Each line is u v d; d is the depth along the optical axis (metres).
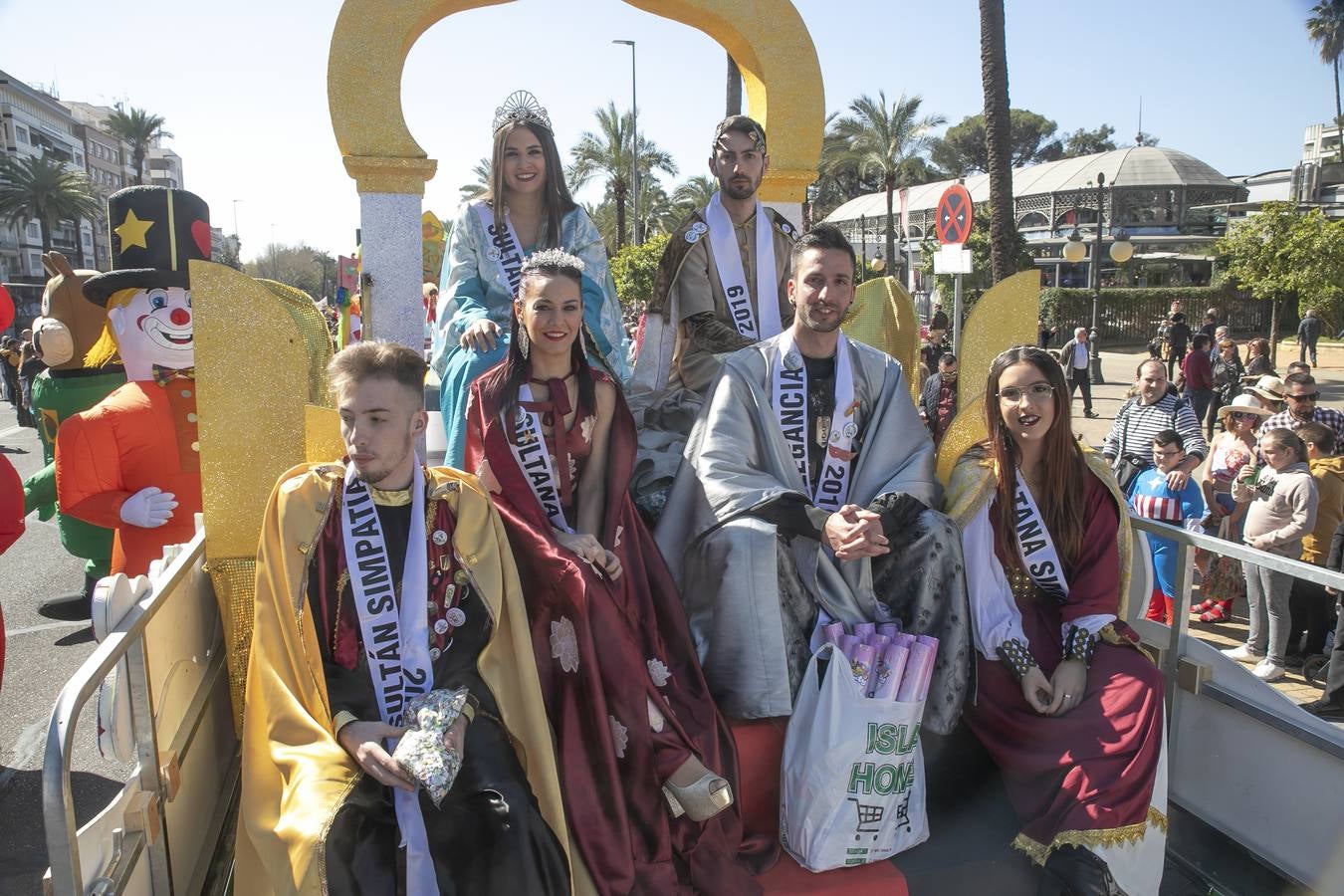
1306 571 2.73
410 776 2.23
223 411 3.13
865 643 2.98
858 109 42.09
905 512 3.14
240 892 2.36
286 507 2.48
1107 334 37.09
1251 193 49.00
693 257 4.16
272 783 2.35
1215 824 3.16
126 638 2.04
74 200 52.50
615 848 2.55
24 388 16.12
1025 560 3.20
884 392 3.51
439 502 2.58
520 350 2.93
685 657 2.95
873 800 2.79
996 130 14.12
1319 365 25.83
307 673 2.41
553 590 2.65
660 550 3.23
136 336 4.33
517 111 3.97
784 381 3.42
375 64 3.88
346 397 2.42
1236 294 36.94
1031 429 3.13
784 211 4.70
